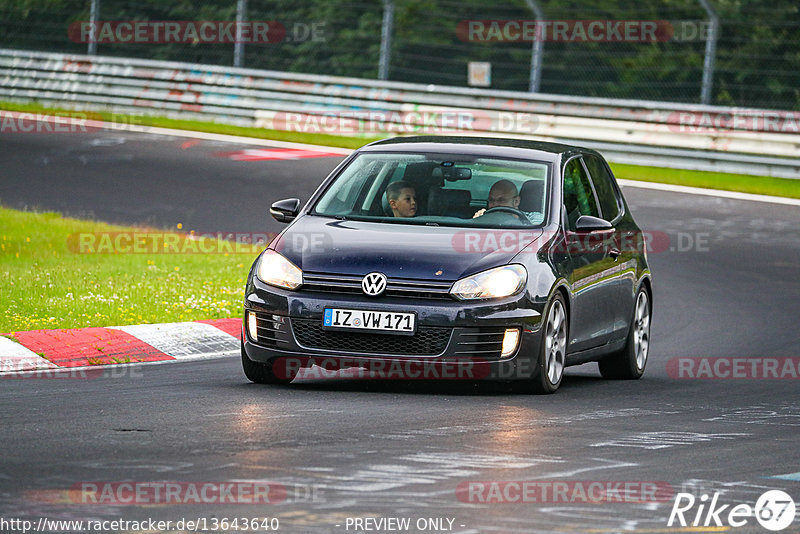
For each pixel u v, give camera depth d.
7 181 75.62
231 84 104.06
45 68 110.38
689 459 23.73
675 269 58.16
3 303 41.62
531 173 34.09
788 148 83.94
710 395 33.06
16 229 58.22
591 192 36.03
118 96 107.62
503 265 30.75
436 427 25.98
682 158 87.62
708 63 88.75
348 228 32.25
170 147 90.75
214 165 83.56
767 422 28.64
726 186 81.75
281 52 132.75
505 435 25.34
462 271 30.42
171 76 105.81
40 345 35.97
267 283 31.12
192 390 30.53
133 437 24.05
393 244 31.16
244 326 31.53
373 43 128.50
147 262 52.06
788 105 116.25
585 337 33.66
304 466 21.73
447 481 20.92
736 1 116.94
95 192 73.06
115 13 134.50
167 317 41.41
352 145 95.12
